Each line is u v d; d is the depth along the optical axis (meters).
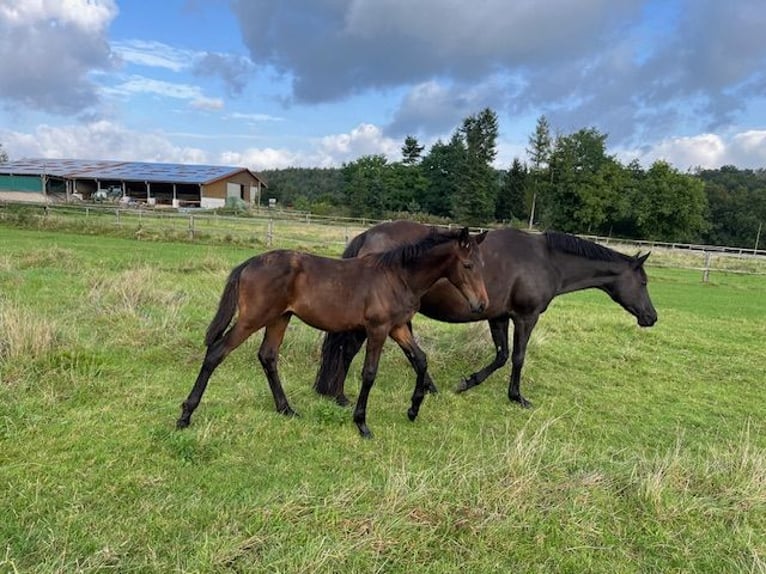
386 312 4.65
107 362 5.73
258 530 3.06
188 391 5.27
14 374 5.02
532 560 3.07
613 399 6.29
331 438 4.56
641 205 56.69
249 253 18.02
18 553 2.76
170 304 8.43
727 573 3.10
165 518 3.19
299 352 6.76
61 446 3.95
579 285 6.32
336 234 25.03
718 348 8.83
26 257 11.93
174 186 47.53
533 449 4.12
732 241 67.75
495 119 62.28
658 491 3.68
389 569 2.88
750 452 4.77
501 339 6.19
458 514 3.34
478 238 4.90
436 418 5.28
